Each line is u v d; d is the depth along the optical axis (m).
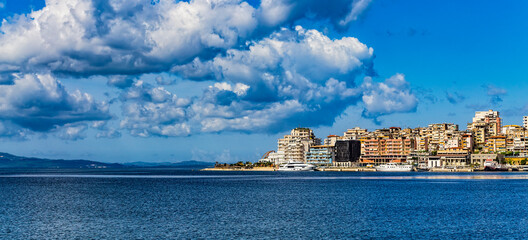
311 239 70.94
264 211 101.19
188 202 119.88
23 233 75.94
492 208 104.31
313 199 127.25
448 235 72.94
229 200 125.19
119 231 77.31
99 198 132.25
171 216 93.81
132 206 111.19
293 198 130.50
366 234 74.31
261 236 73.25
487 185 186.75
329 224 83.50
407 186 182.25
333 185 191.00
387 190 160.12
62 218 91.50
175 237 72.69
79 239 71.31
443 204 112.75
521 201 119.00
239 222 86.06
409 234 73.94
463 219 88.12
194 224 83.94
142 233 75.62
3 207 110.00
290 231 77.12
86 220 88.75
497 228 78.38
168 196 138.12
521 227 79.19
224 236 73.31
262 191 157.38
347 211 100.69
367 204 113.69
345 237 72.12
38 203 118.50
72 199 129.50
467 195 137.62
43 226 82.12
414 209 103.25
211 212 99.81
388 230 77.38
